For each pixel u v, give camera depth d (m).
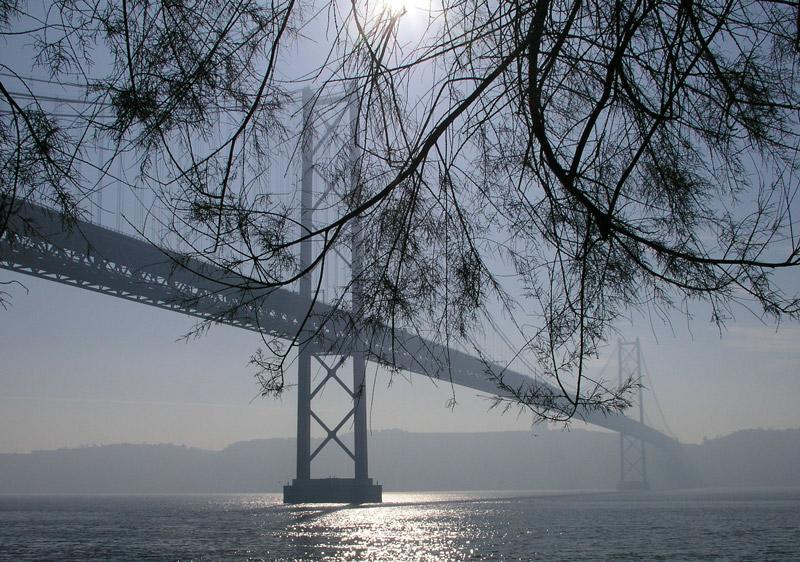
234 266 3.45
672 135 3.30
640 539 39.22
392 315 3.68
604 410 3.38
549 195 3.42
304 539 38.59
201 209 3.43
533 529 46.12
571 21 3.03
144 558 31.34
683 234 3.36
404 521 51.72
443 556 31.91
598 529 46.09
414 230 3.76
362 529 44.59
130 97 3.35
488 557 31.41
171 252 3.46
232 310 3.57
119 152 3.43
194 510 81.00
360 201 3.76
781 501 88.81
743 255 3.21
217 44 3.36
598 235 3.45
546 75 3.13
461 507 77.94
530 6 3.13
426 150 3.31
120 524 55.31
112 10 3.35
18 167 3.38
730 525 48.78
